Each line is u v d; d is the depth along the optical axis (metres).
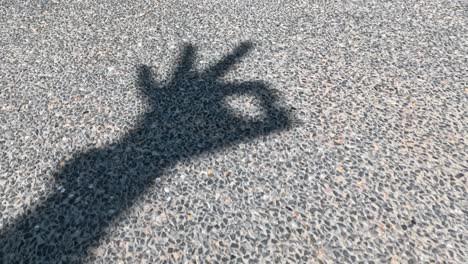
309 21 3.52
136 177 2.24
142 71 3.02
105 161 2.34
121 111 2.67
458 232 1.94
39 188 2.21
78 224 2.03
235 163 2.30
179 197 2.14
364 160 2.29
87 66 3.09
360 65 2.99
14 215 2.08
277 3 3.80
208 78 2.93
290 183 2.19
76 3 3.93
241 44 3.26
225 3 3.83
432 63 2.99
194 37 3.37
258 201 2.11
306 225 1.99
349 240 1.92
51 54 3.23
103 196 2.15
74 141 2.47
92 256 1.90
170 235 1.97
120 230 2.00
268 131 2.49
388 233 1.95
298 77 2.90
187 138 2.46
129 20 3.63
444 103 2.65
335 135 2.45
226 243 1.93
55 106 2.73
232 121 2.57
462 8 3.62
